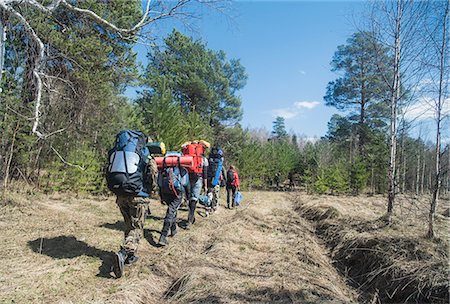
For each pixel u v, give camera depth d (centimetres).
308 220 1017
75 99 1074
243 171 2177
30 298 332
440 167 630
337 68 2734
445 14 668
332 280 534
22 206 723
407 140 1822
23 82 855
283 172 2720
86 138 1162
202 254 535
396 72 804
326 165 2556
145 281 405
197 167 713
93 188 1018
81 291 360
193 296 384
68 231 570
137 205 433
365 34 866
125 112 1298
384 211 1076
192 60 2623
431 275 485
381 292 520
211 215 880
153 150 477
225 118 3133
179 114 1215
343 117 3284
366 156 2567
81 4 998
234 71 3203
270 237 721
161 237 553
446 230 696
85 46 1001
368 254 609
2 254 438
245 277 457
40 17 850
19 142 843
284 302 388
